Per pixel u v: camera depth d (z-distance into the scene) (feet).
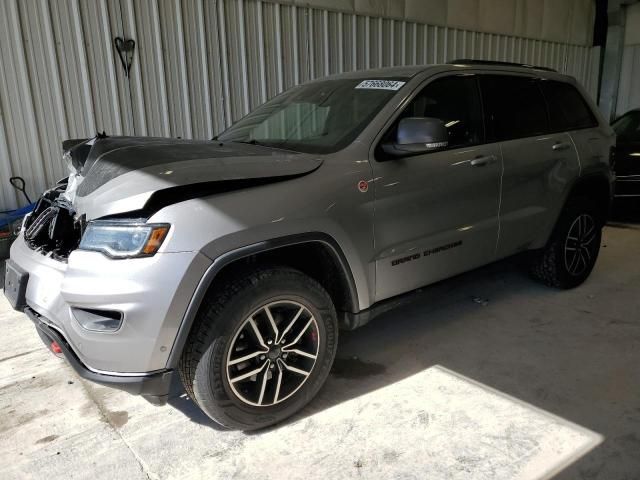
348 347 11.42
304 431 8.48
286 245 8.04
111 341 7.23
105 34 19.97
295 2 24.44
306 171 8.55
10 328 12.85
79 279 7.38
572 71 40.55
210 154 8.48
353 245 8.94
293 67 25.12
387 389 9.66
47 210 9.53
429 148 9.20
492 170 11.35
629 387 9.54
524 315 12.92
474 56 33.19
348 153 9.23
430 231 10.28
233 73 23.29
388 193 9.43
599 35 41.16
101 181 8.04
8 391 10.01
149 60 21.09
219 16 22.36
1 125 18.69
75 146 10.46
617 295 14.15
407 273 10.05
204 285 7.34
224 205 7.60
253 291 7.79
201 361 7.63
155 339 7.20
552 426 8.41
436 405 9.10
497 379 9.94
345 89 11.29
